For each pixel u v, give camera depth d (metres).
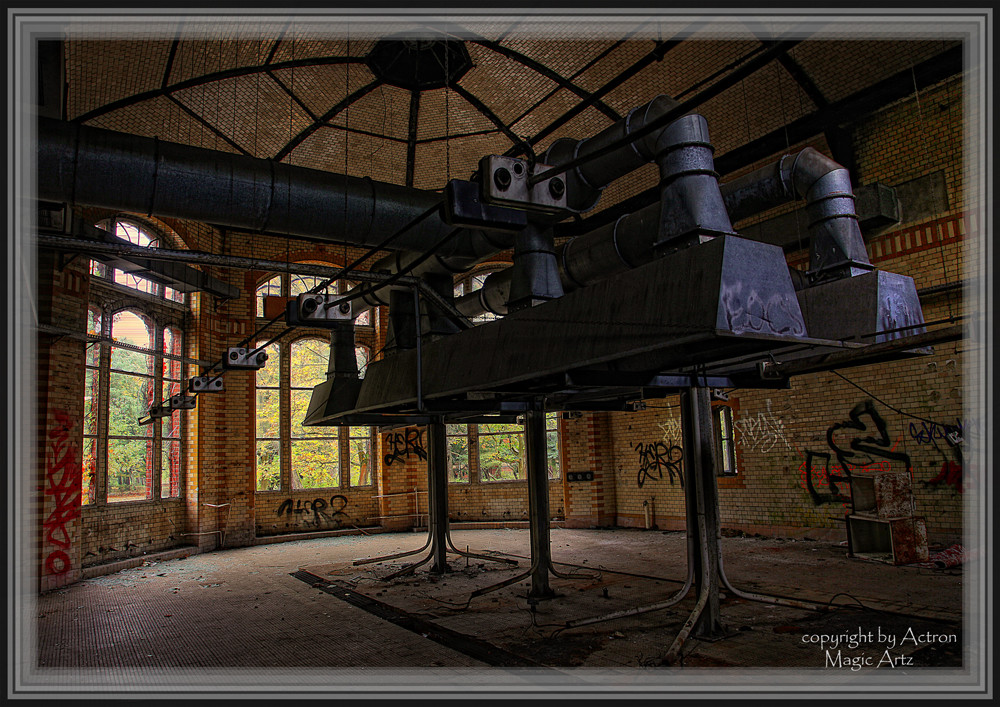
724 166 10.22
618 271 6.15
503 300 8.27
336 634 5.95
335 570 9.46
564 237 12.02
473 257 7.26
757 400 10.80
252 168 6.42
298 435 14.14
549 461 14.53
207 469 12.53
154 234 11.63
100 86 8.15
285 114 10.16
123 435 10.88
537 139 5.27
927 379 8.37
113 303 10.70
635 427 13.32
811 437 9.90
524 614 6.30
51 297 8.82
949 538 8.02
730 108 9.49
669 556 9.47
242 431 13.22
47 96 6.23
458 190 4.20
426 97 10.27
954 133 8.02
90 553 9.80
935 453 8.23
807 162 5.62
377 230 7.09
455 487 14.65
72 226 7.70
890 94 8.36
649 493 12.91
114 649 5.67
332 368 9.16
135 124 9.09
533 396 7.24
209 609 7.21
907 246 8.52
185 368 12.52
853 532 8.42
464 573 8.84
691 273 3.83
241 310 13.52
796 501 10.07
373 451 14.81
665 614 6.06
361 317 15.12
